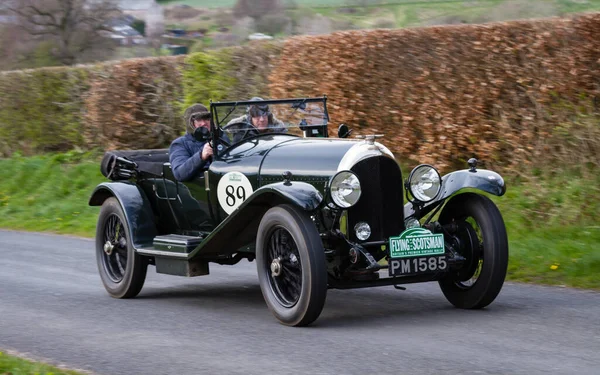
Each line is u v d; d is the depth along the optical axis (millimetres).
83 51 33094
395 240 8375
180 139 10461
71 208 18953
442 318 8578
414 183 8852
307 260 7977
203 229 10375
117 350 7652
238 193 9602
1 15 32625
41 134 23844
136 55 32969
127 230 10344
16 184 21656
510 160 14836
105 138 22391
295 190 8086
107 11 32938
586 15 13914
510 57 14695
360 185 8391
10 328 8781
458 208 9109
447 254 8641
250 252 9852
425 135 15742
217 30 31469
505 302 9297
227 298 10336
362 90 16500
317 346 7516
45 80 23547
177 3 34281
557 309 8805
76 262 13500
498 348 7219
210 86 20234
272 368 6809
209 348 7617
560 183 13820
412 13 27172
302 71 17516
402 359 6945
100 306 9969
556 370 6480
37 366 6891
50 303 10188
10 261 13711
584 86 14031
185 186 10312
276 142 9688
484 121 15000
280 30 29406
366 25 27703
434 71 15547
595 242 11820
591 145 13898
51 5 32438
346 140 9180
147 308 9781
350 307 9391
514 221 13078
